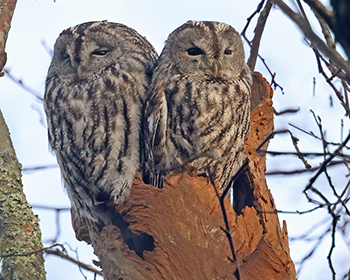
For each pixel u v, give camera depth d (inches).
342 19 149.9
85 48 372.8
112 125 360.5
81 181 377.1
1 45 296.0
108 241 325.1
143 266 312.7
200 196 317.7
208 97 351.3
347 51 151.2
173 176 324.2
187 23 381.7
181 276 307.9
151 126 350.6
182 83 357.7
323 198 280.7
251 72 401.7
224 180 370.6
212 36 362.0
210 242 311.9
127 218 330.3
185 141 348.5
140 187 330.3
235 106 358.3
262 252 325.4
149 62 393.4
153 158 351.9
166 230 315.3
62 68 382.0
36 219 277.1
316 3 154.0
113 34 380.2
